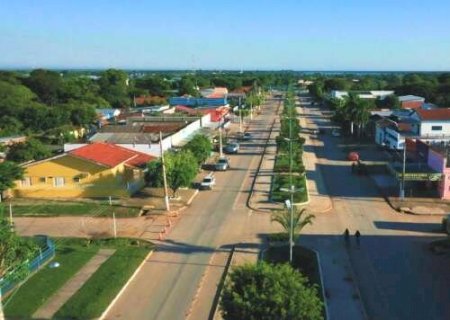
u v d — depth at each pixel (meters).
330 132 106.19
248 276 24.64
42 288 33.50
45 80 152.88
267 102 192.25
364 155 79.81
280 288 23.56
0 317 26.53
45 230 45.62
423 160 59.78
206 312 30.67
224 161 70.56
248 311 23.14
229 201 54.19
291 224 36.69
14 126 108.56
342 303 31.03
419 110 82.62
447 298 31.81
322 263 37.16
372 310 30.42
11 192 56.50
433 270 35.94
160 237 43.38
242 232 44.34
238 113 134.38
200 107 133.12
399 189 56.38
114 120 108.50
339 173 66.88
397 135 78.25
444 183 53.34
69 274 35.69
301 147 81.75
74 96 153.62
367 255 38.69
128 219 48.41
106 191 55.47
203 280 35.00
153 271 36.62
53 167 55.72
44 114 111.88
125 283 34.28
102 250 40.25
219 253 39.78
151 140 70.56
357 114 95.88
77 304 31.25
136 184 57.72
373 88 190.88
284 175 64.44
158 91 193.38
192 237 43.34
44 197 56.16
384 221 46.78
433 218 47.62
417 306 30.84
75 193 55.97
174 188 53.88
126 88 181.62
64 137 94.44
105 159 56.09
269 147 88.44
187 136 84.50
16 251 30.14
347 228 44.75
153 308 31.25
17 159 71.56
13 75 162.88
